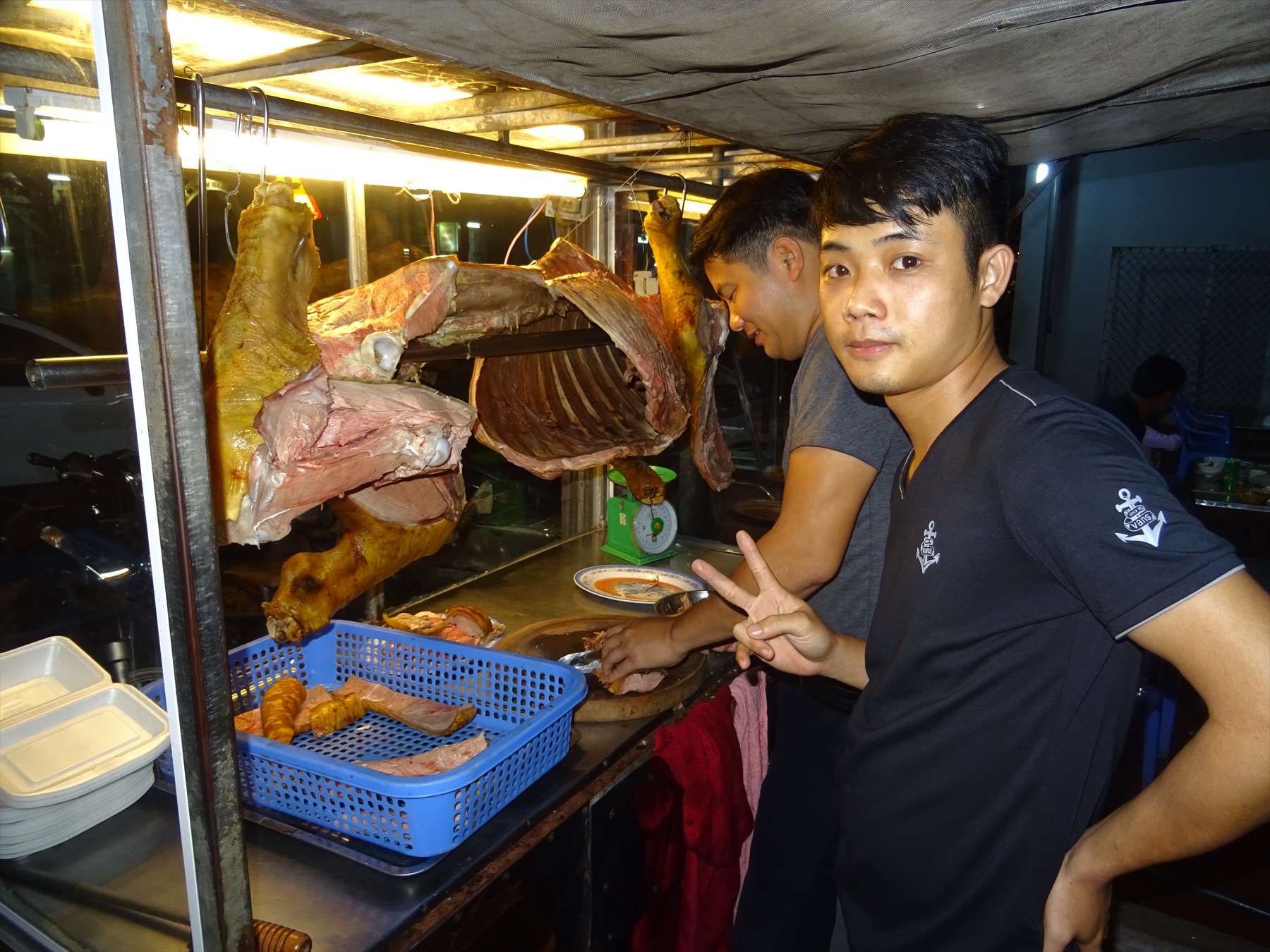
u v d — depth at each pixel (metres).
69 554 1.77
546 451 1.75
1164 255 6.22
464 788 1.19
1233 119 1.79
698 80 1.25
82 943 1.07
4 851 1.12
